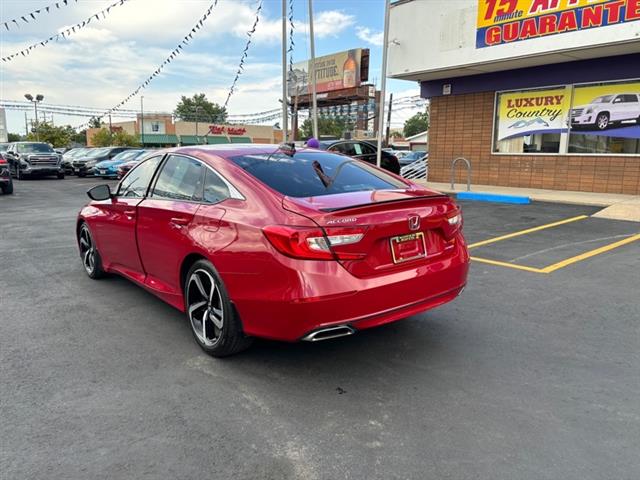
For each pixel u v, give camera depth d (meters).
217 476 2.39
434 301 3.48
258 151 4.12
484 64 12.61
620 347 3.73
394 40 14.34
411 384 3.25
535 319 4.32
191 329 4.00
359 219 3.08
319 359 3.63
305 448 2.59
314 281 2.96
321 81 31.33
